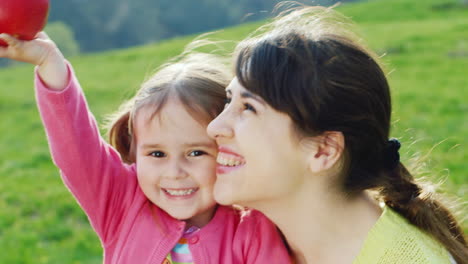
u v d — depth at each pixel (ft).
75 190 8.59
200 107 8.66
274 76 7.43
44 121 8.10
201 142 8.62
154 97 8.73
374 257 7.74
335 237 8.06
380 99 7.77
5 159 41.65
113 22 344.69
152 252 8.59
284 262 8.48
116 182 8.85
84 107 8.33
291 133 7.48
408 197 8.29
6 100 65.41
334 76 7.43
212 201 8.82
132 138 9.32
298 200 7.86
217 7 362.94
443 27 82.89
